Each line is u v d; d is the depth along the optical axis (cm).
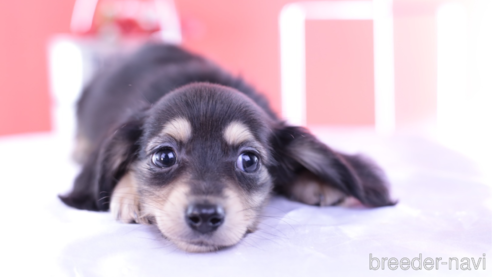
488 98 69
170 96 30
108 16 73
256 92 36
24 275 23
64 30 88
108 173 30
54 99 77
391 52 80
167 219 25
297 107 93
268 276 22
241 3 93
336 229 27
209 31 94
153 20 75
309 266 23
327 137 58
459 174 38
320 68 92
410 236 26
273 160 31
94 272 23
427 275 22
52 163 45
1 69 81
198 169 27
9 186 36
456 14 72
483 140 57
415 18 76
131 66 44
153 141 29
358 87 91
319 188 32
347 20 89
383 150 48
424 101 75
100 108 42
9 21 81
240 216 26
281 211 30
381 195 31
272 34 94
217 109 29
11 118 83
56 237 26
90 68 72
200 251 25
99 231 26
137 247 25
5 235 26
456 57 72
